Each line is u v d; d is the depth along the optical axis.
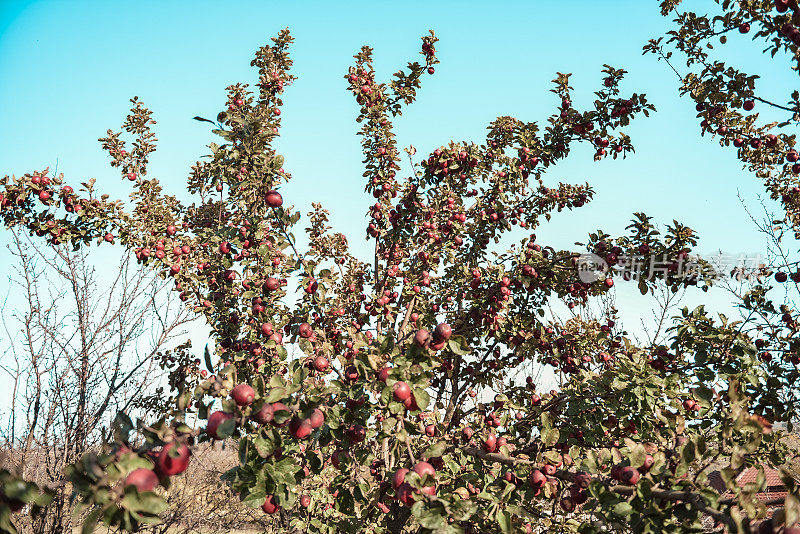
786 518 2.03
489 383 6.41
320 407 2.96
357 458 4.25
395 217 6.68
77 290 6.33
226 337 5.73
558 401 4.52
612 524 2.72
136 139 6.63
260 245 4.79
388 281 6.69
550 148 6.34
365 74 6.63
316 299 4.93
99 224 6.23
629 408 4.06
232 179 4.84
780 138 6.00
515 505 2.90
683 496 2.48
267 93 6.12
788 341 4.81
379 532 4.58
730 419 2.71
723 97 5.36
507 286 5.41
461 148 6.39
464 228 6.59
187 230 6.92
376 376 3.02
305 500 4.47
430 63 6.59
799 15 4.23
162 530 6.59
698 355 4.36
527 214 6.67
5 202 5.89
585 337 5.88
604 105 6.00
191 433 2.32
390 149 6.50
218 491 7.41
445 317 6.71
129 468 2.08
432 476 2.73
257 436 2.56
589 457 2.94
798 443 5.11
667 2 5.61
